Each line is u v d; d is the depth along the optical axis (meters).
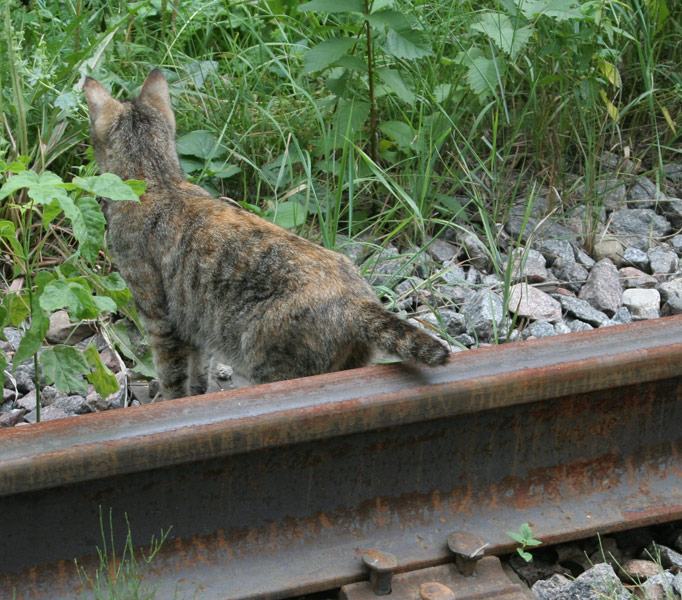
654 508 7.38
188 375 8.88
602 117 11.99
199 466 6.67
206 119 11.37
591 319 9.60
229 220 8.23
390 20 10.29
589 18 11.11
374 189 11.09
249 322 7.91
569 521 7.26
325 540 6.96
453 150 11.45
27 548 6.47
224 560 6.76
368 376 7.00
